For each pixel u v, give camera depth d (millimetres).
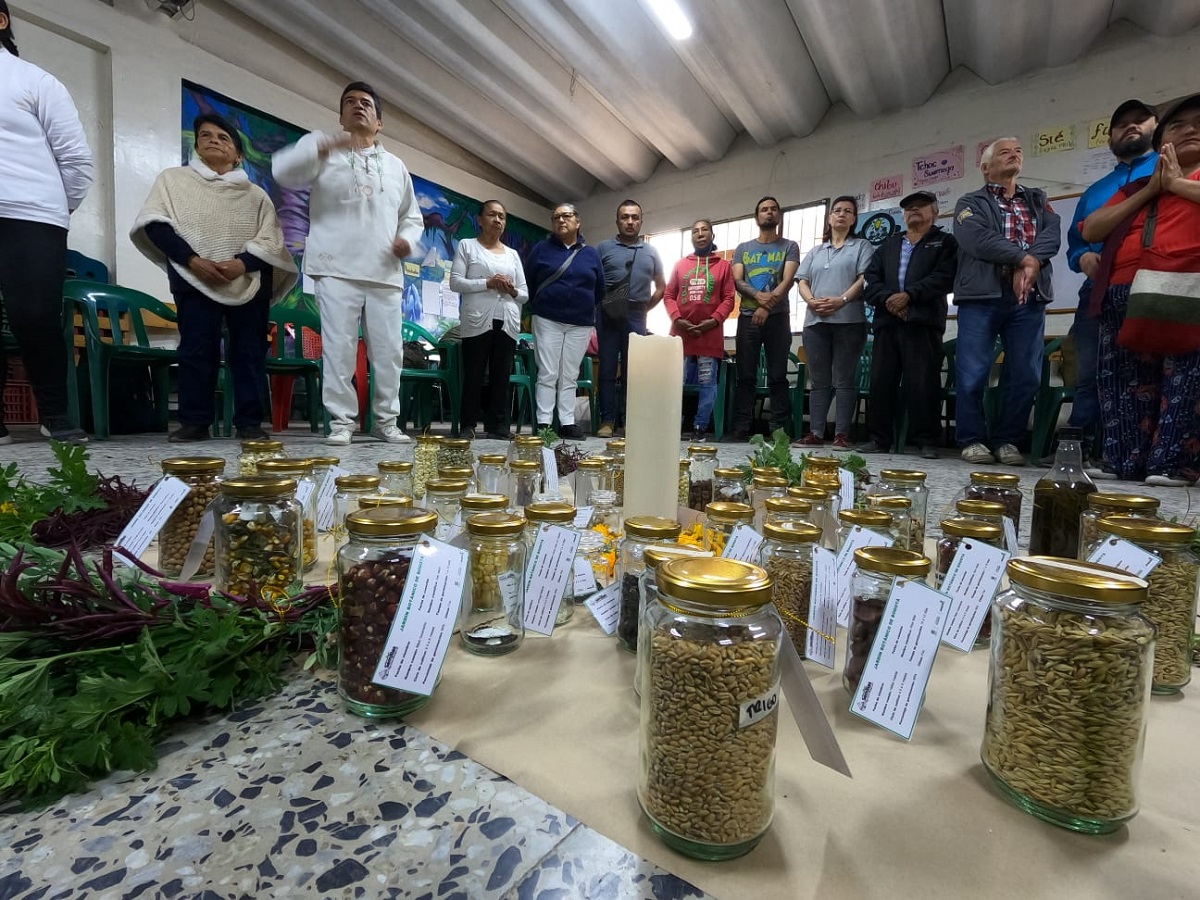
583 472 1883
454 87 7441
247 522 1020
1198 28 5430
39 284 3010
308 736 702
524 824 562
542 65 6953
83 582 768
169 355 4086
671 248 9125
